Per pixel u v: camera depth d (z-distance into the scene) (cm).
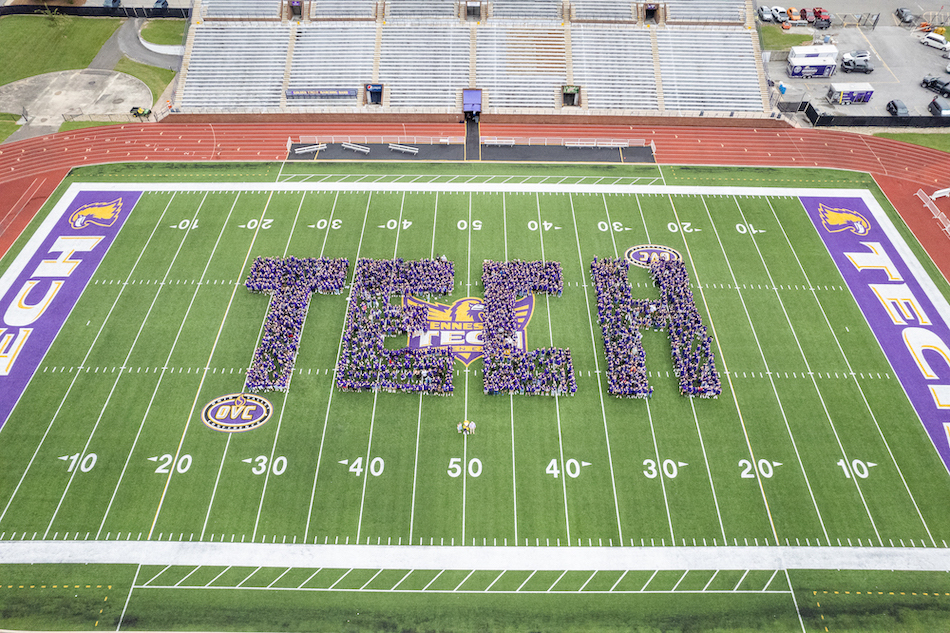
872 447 3269
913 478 3148
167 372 3556
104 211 4506
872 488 3109
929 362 3650
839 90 5534
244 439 3262
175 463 3161
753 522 2981
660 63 5703
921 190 4741
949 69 5903
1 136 5172
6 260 4144
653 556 2867
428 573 2797
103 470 3128
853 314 3906
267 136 5256
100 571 2786
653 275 4084
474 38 5759
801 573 2819
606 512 3006
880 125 5362
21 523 2928
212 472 3130
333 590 2739
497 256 4209
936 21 6619
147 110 5419
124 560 2820
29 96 5600
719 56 5744
